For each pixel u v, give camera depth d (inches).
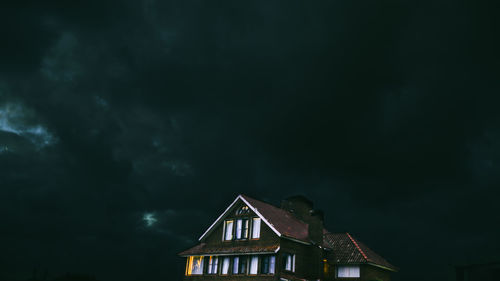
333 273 1339.8
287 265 1236.5
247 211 1395.2
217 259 1393.9
